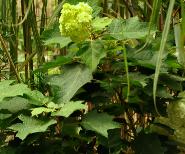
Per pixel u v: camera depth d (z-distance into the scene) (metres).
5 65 1.17
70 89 0.79
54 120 0.75
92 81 0.87
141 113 0.92
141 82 0.82
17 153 0.81
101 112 0.83
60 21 0.79
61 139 0.84
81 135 0.86
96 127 0.75
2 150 0.82
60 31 0.80
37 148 0.82
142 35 0.81
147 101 0.89
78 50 0.80
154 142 0.87
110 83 0.86
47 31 0.87
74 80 0.80
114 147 0.90
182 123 0.92
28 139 0.79
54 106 0.78
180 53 0.91
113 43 0.84
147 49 0.85
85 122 0.77
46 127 0.73
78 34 0.79
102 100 0.86
